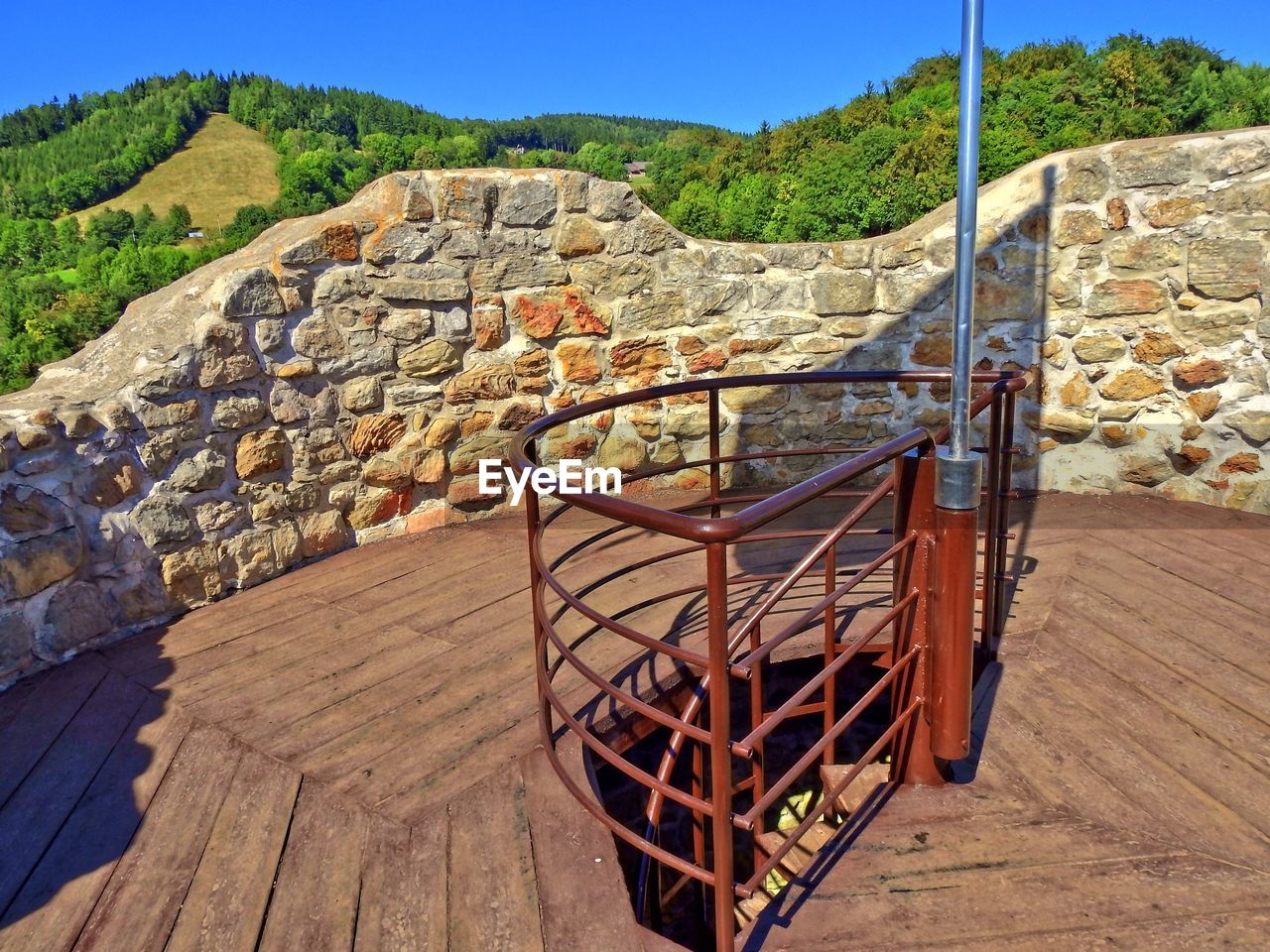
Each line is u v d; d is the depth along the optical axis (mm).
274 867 1643
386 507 3619
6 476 2443
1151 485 3793
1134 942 1358
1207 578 2857
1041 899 1467
